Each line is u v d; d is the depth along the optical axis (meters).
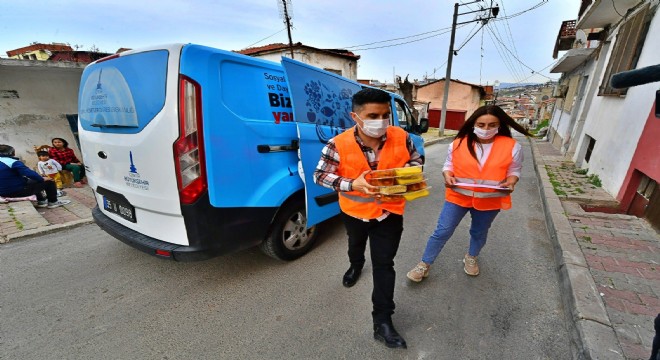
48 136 6.78
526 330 2.03
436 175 7.03
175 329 2.06
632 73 0.98
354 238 2.16
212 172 2.02
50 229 3.54
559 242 3.04
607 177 4.98
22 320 2.12
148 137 2.02
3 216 3.84
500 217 4.16
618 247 2.96
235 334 2.01
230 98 2.13
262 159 2.36
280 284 2.55
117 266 2.82
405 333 2.01
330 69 14.80
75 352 1.86
